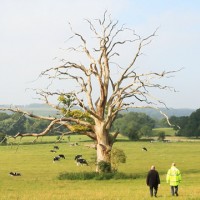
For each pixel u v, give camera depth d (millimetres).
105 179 53312
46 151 118562
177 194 32281
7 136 59562
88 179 53594
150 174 31875
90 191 38906
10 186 46375
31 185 47250
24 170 69062
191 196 31891
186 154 106250
